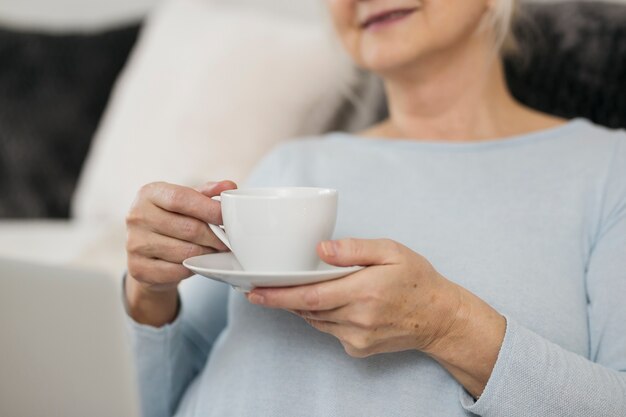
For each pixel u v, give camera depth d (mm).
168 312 853
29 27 2121
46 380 593
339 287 627
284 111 1485
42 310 591
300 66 1517
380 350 700
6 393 587
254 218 625
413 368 771
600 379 716
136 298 833
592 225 847
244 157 1479
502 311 785
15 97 2025
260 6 1958
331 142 1028
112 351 602
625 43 1089
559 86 1129
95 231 1607
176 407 939
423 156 939
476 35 971
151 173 1579
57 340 594
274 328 829
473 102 1004
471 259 818
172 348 878
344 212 895
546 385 699
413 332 689
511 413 706
